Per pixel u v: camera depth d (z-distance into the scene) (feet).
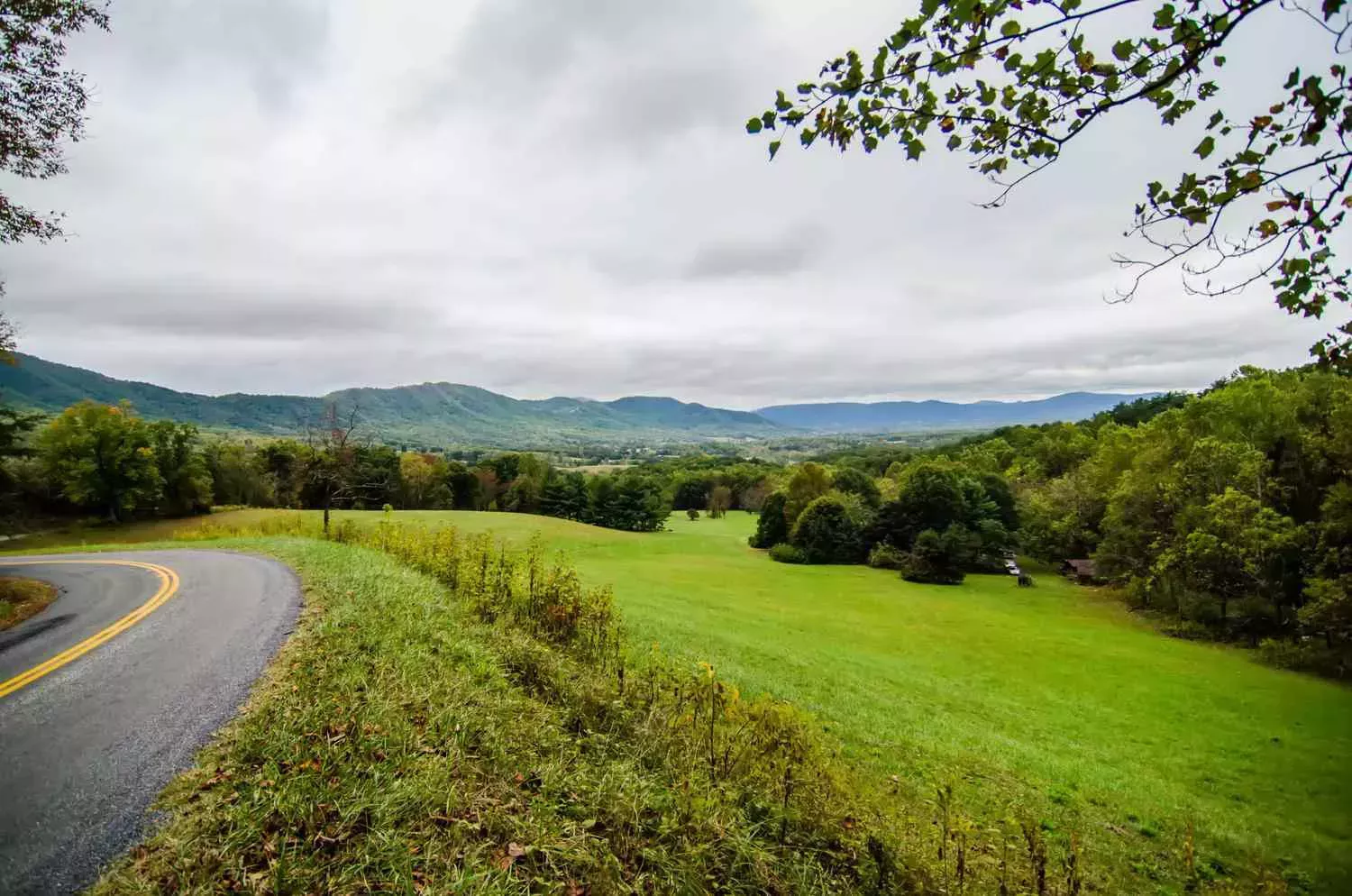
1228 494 116.78
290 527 121.19
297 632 30.37
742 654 65.92
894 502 199.21
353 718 18.30
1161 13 9.45
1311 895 31.04
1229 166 10.20
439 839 13.48
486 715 20.17
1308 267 10.16
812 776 21.66
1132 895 27.63
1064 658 90.63
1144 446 157.28
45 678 24.71
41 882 12.17
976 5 9.46
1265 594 114.32
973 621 115.55
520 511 313.73
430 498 279.08
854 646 85.76
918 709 56.24
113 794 15.40
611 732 22.47
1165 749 56.03
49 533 163.32
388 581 42.11
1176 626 118.73
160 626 33.27
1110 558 152.97
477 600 40.04
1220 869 32.45
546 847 13.89
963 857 18.21
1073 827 34.24
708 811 17.22
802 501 219.82
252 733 17.78
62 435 169.37
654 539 219.41
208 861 12.40
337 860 12.39
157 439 184.24
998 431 355.77
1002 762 43.75
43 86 33.30
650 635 64.59
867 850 17.70
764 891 15.06
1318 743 58.90
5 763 17.16
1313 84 9.08
